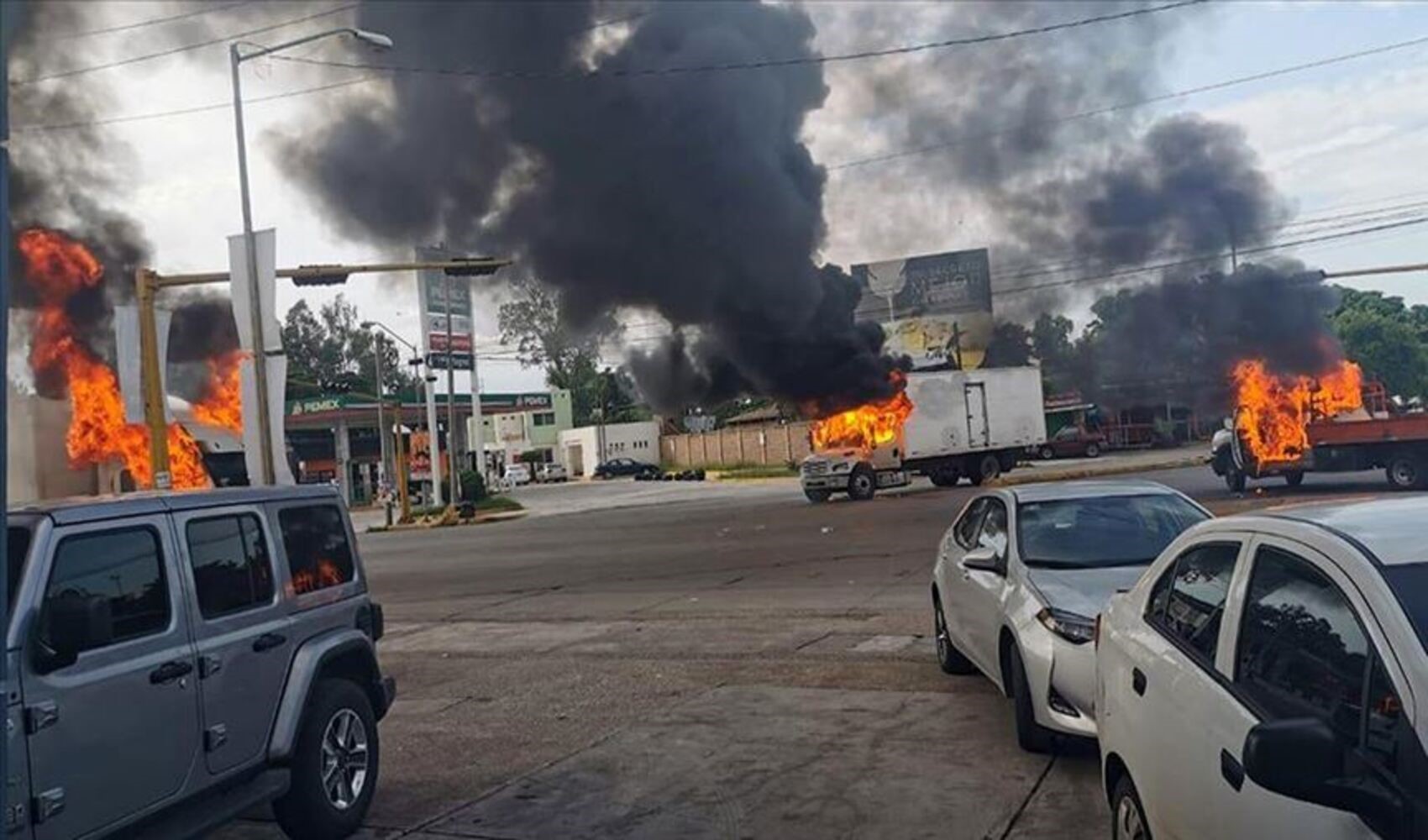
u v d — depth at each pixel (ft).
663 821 20.18
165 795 16.39
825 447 124.26
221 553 18.40
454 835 20.10
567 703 30.30
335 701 20.21
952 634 29.48
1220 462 90.58
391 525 141.08
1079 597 22.54
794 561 62.03
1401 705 8.84
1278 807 9.71
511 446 320.50
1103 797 20.03
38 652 14.61
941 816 19.52
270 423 65.16
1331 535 10.98
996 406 124.77
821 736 25.04
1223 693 11.45
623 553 76.23
